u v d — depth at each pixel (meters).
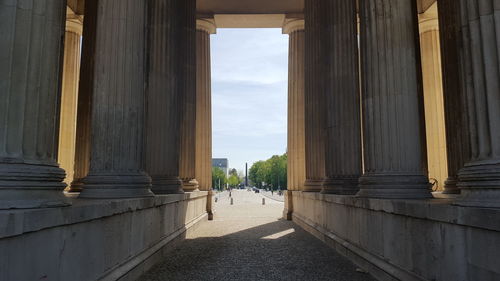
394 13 10.46
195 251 13.80
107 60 10.21
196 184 22.98
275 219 28.08
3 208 5.29
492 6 6.11
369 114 10.57
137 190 10.12
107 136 9.98
